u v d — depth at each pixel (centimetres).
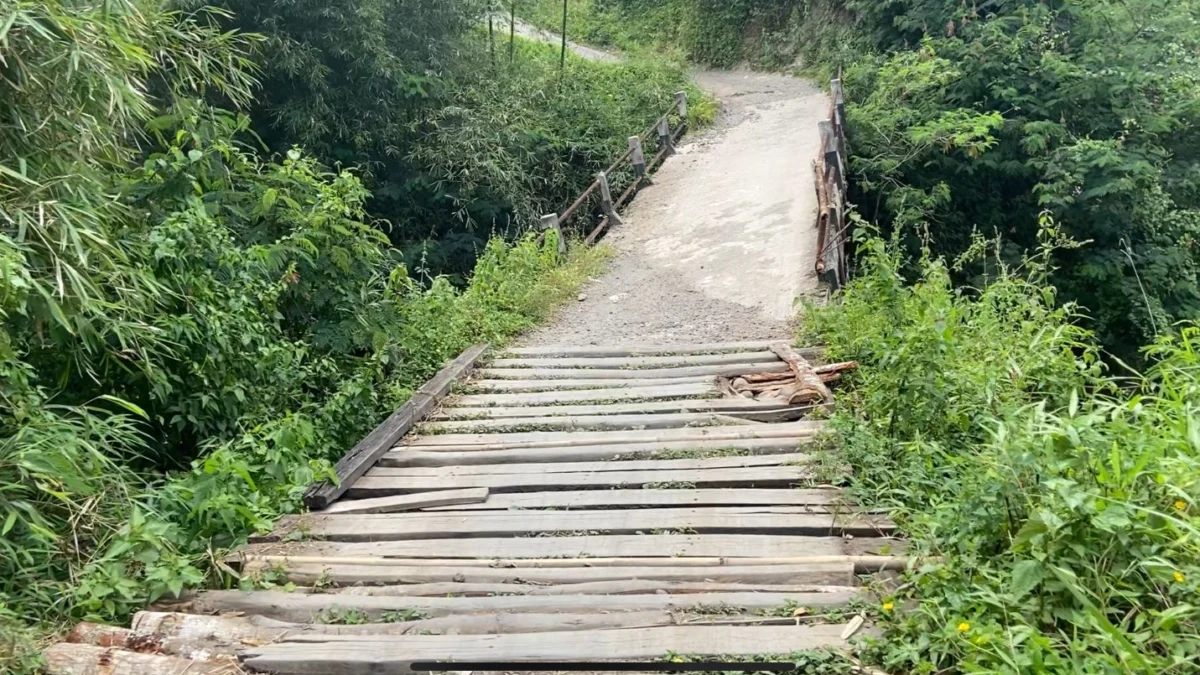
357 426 514
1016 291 561
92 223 345
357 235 641
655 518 365
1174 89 1124
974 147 1063
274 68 1074
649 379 577
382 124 1199
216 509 339
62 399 404
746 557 330
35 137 346
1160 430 305
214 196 577
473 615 292
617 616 287
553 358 645
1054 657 218
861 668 249
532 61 1543
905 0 1427
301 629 290
